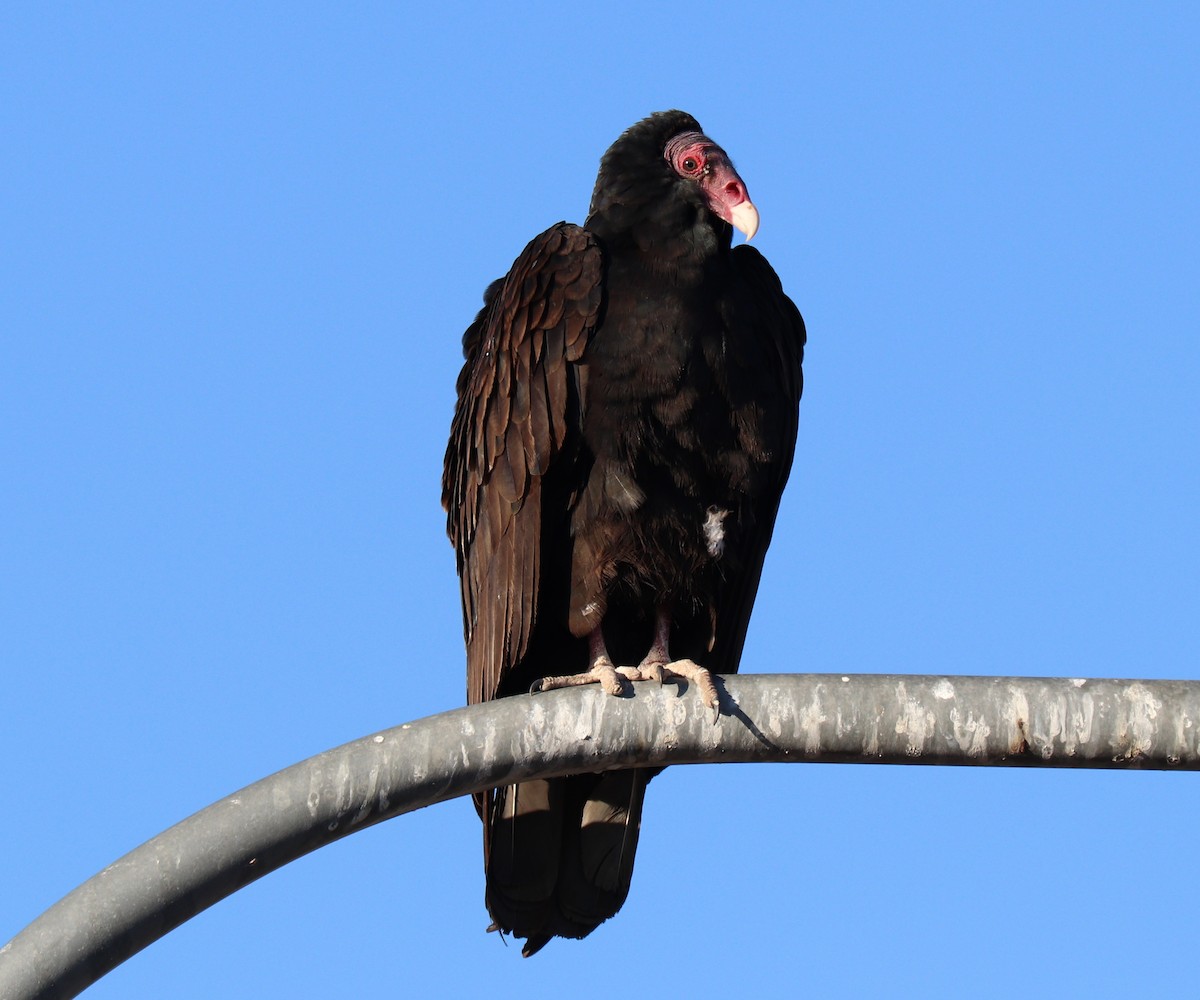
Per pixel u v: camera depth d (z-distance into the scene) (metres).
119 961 6.74
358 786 7.21
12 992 6.52
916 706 7.65
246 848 6.95
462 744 7.49
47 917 6.66
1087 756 7.59
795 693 7.73
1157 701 7.57
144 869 6.78
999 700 7.62
